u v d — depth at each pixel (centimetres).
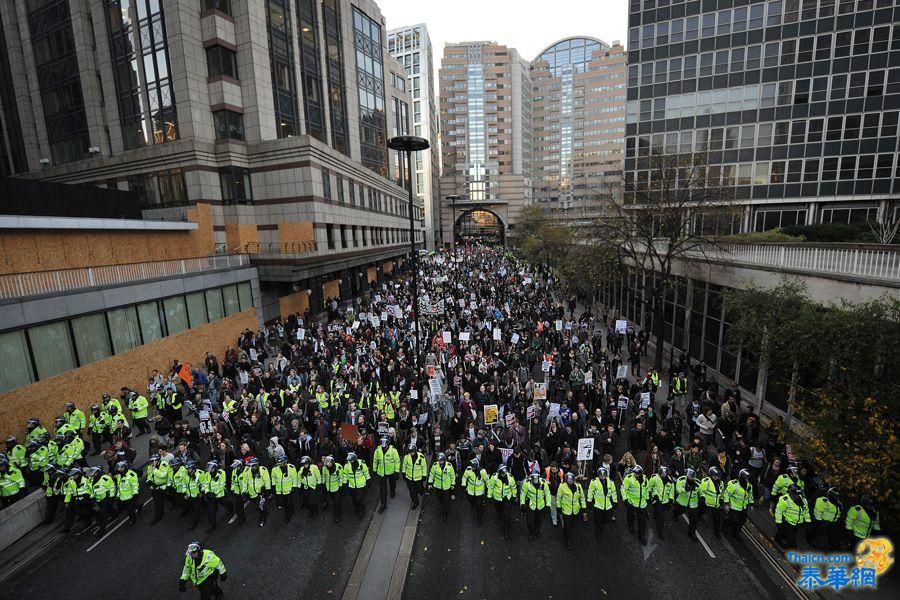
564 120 15625
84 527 1068
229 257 2627
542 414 1472
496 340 1944
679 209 1900
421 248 9725
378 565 923
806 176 3381
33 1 3572
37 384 1445
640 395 1365
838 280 1209
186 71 2912
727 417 1301
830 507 897
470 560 934
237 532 1046
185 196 3052
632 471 980
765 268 1551
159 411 1573
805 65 3297
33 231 1845
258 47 3155
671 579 870
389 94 5700
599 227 2181
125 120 3294
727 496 962
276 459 1143
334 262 3444
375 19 4956
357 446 1245
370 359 1825
